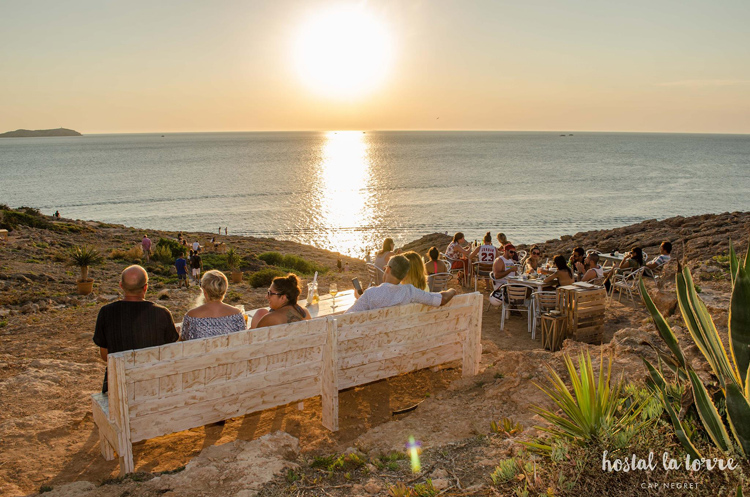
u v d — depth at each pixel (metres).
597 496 2.56
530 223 65.06
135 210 83.62
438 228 62.75
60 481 3.55
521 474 2.89
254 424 4.49
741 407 2.64
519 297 8.15
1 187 122.19
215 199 96.25
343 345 4.40
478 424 3.97
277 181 130.62
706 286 8.15
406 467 3.32
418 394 5.18
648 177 132.38
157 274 21.78
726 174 140.75
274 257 26.50
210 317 4.25
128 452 3.34
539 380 4.69
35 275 16.27
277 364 4.00
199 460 3.38
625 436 2.86
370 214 75.38
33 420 4.52
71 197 101.69
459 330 5.27
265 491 2.98
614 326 8.19
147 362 3.35
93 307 11.54
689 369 2.94
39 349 7.35
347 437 4.18
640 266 10.51
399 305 4.74
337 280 17.30
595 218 68.50
